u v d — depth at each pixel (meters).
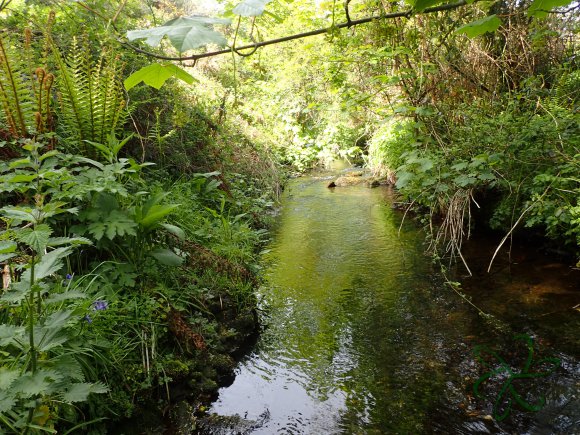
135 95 4.28
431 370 2.62
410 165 4.36
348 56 4.25
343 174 9.31
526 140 3.89
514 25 4.46
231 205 5.08
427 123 4.70
